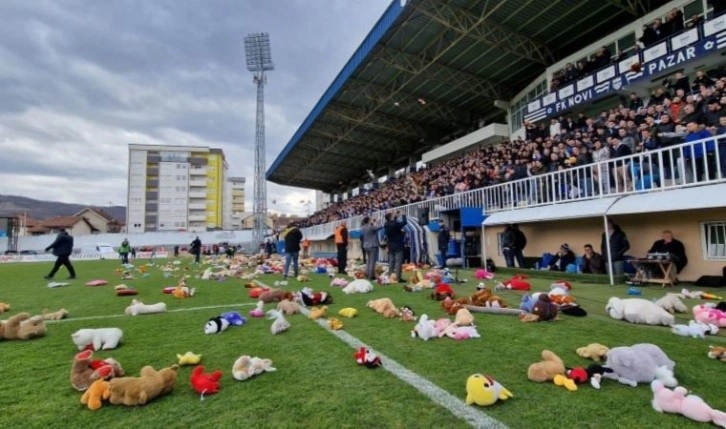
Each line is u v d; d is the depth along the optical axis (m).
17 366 3.79
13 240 49.97
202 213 87.00
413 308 6.48
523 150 16.27
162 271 16.97
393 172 41.09
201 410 2.78
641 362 3.13
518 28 17.98
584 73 17.17
